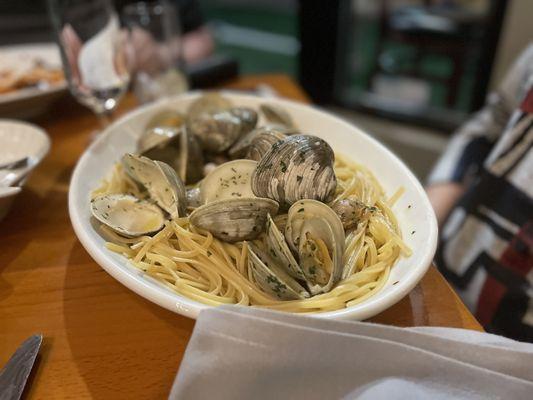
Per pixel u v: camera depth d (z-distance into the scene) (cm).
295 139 36
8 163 44
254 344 26
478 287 56
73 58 54
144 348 32
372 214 38
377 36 153
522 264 52
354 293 33
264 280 33
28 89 62
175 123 51
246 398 26
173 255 36
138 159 39
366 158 47
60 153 56
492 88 118
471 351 27
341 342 26
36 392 29
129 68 62
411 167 129
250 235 36
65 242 41
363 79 156
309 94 150
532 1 103
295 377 26
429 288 36
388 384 26
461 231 60
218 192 39
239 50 214
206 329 26
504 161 57
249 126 47
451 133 133
